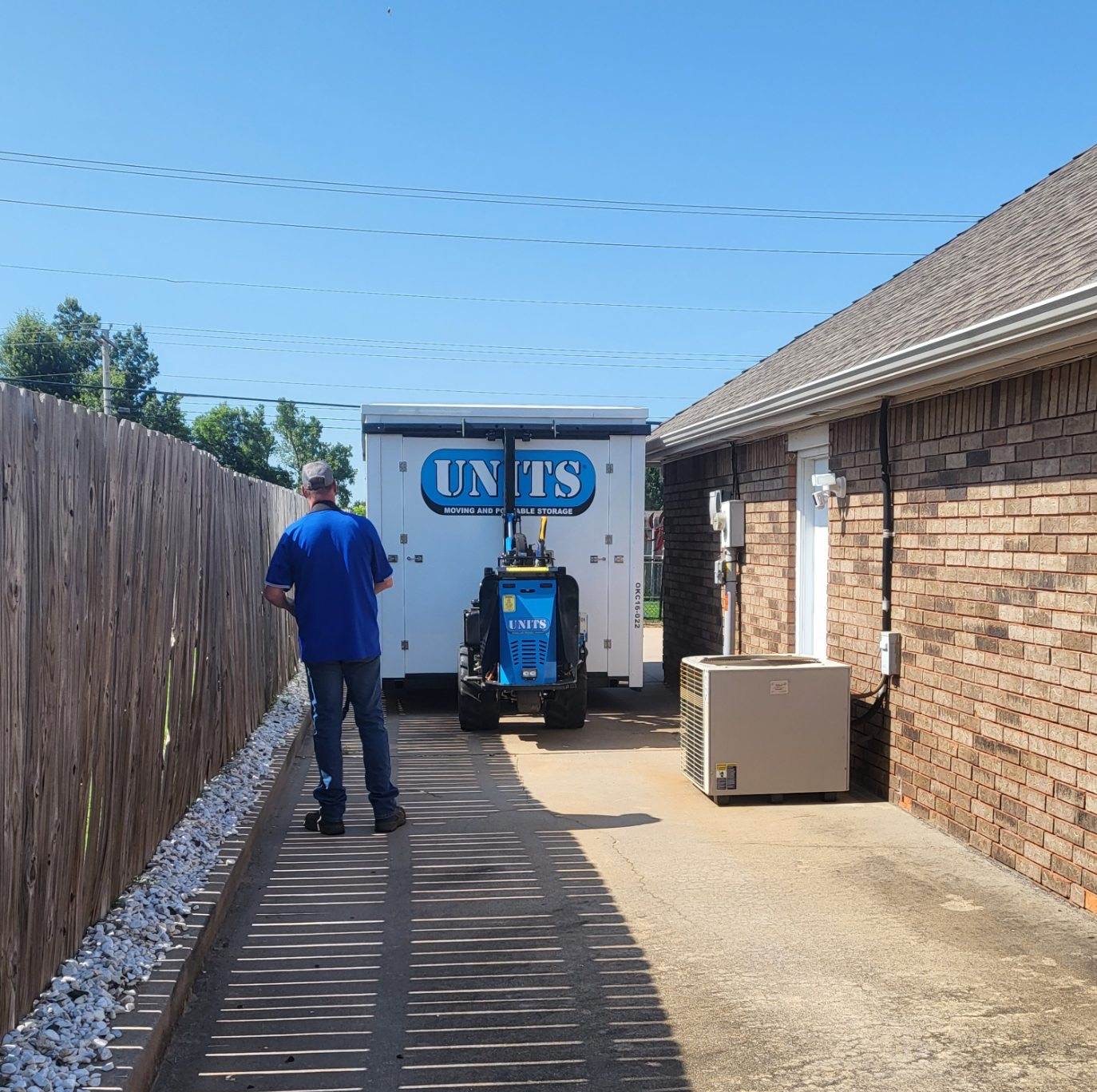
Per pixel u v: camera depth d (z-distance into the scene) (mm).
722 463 10320
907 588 6520
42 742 3330
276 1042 3635
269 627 9523
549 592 8789
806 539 8484
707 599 10820
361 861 5617
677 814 6543
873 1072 3447
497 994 4016
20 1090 2857
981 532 5688
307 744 8773
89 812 3906
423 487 9852
